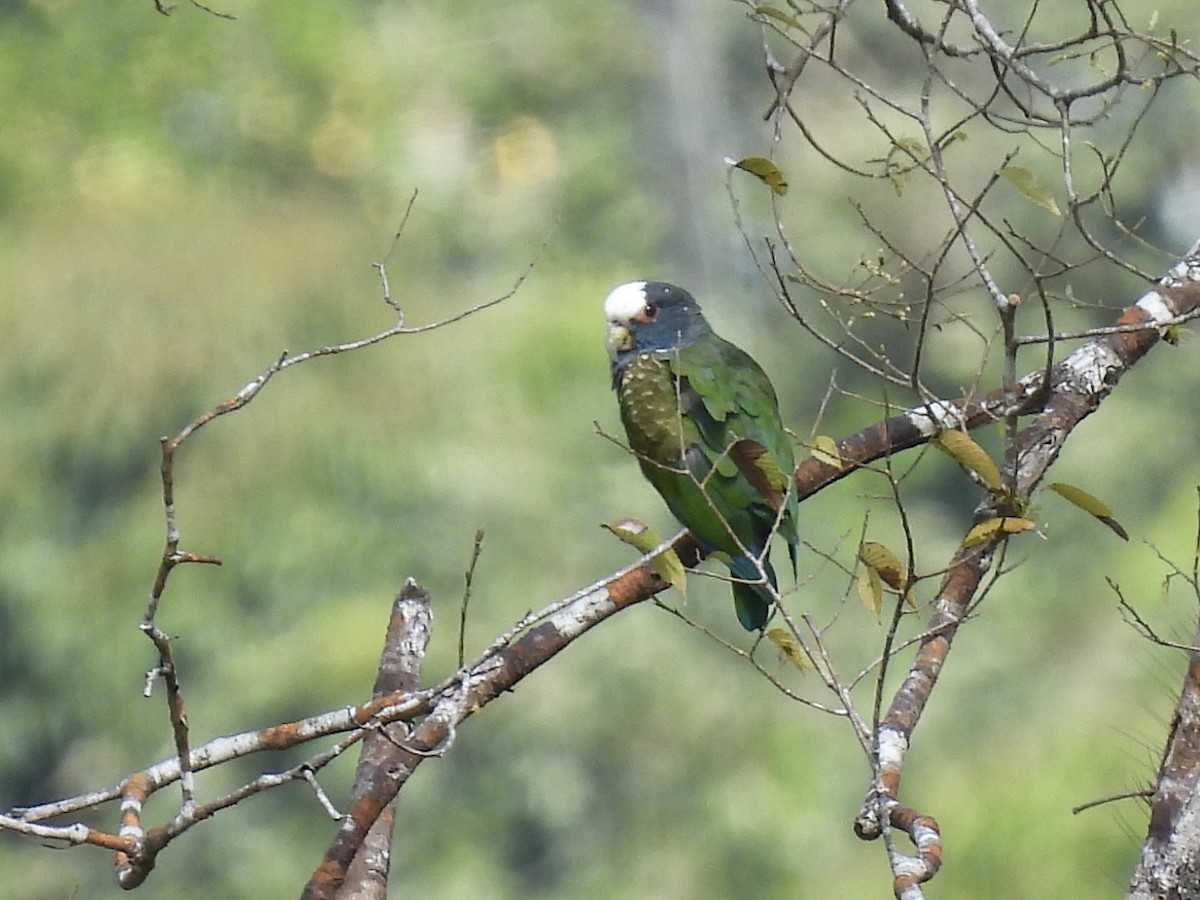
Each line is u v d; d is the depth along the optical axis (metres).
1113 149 16.78
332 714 5.36
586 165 20.77
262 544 16.31
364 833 5.46
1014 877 12.55
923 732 14.76
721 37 21.44
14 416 16.72
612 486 16.78
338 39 19.22
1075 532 16.92
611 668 15.95
